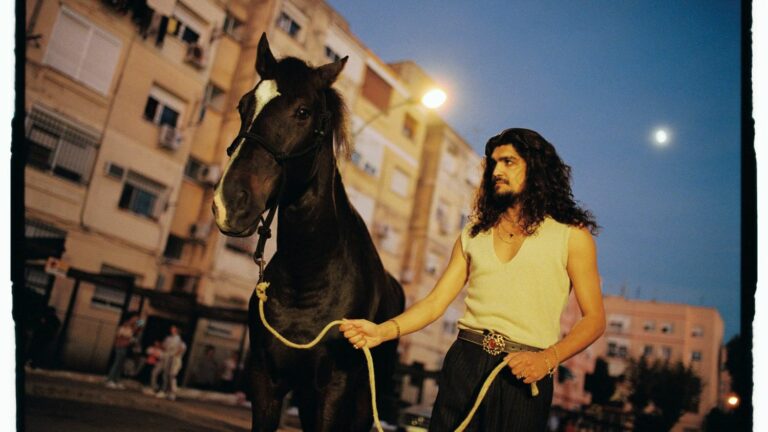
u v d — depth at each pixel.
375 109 21.94
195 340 16.95
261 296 2.45
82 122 14.55
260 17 18.16
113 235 15.21
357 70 20.94
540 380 1.93
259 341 2.77
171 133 16.19
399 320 2.17
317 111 2.65
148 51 15.83
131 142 15.54
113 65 15.13
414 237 23.61
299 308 2.76
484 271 2.08
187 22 16.86
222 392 16.66
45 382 9.50
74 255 14.47
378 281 3.26
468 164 25.28
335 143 2.86
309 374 2.80
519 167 2.10
